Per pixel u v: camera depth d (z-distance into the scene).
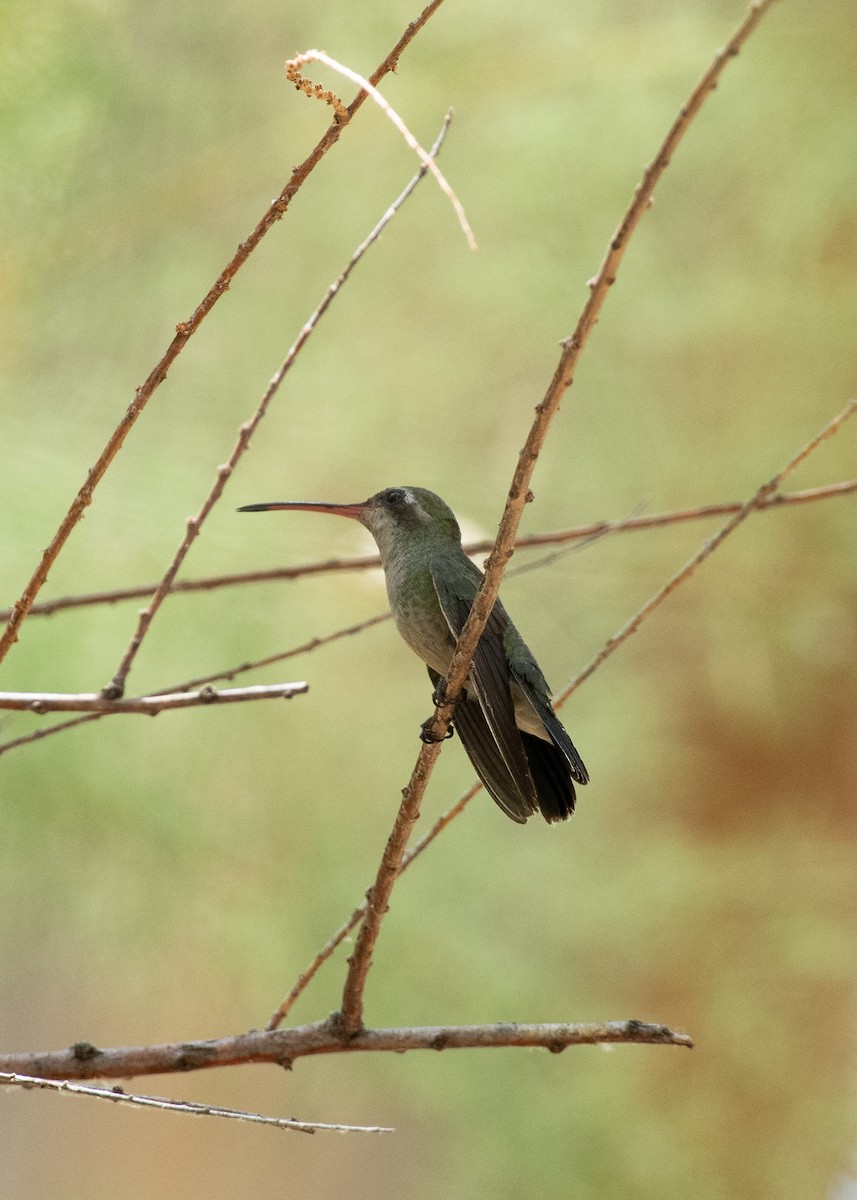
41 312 9.09
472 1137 10.73
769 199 11.38
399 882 10.71
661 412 12.38
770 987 11.59
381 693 12.80
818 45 10.76
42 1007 15.94
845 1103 11.47
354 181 10.92
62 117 8.07
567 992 11.34
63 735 8.85
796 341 11.56
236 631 8.91
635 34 10.07
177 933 10.05
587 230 10.98
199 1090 15.50
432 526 5.76
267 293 10.79
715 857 12.05
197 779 9.46
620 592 12.27
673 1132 11.04
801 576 11.67
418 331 11.72
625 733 12.91
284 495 9.25
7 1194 16.39
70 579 8.02
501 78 9.96
